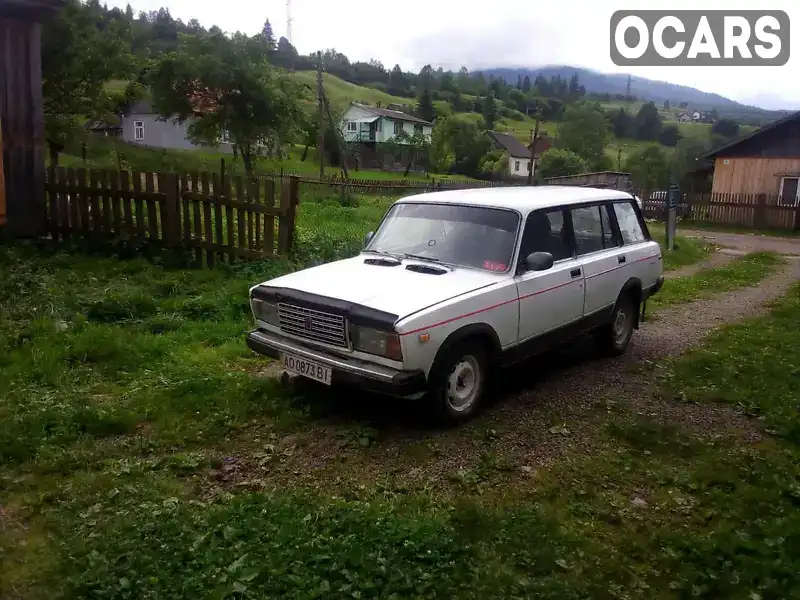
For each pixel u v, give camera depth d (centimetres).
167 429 473
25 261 872
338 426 496
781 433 515
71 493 383
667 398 595
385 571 316
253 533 346
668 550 352
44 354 571
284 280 546
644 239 770
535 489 418
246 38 3161
